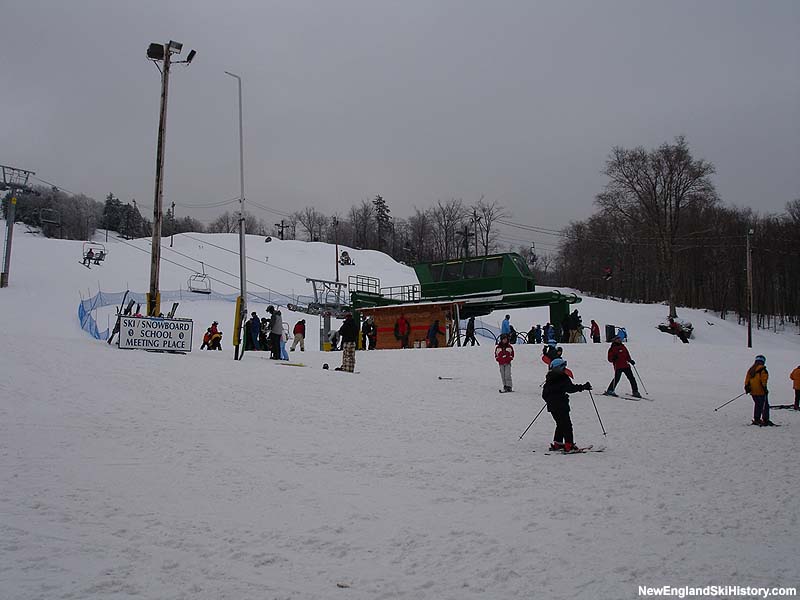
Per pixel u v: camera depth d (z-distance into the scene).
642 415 16.88
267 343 31.61
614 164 63.50
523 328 62.03
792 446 13.42
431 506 8.15
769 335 69.56
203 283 70.69
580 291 102.69
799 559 6.56
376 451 11.28
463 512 7.91
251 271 84.81
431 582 5.70
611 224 92.69
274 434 12.21
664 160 62.53
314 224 151.88
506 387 19.94
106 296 54.31
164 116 28.36
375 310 41.56
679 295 91.44
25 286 56.12
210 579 5.59
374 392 18.19
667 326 62.19
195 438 11.39
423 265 46.31
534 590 5.59
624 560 6.40
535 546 6.73
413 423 14.19
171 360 20.36
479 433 13.45
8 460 9.12
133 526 6.85
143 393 15.12
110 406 13.49
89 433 11.15
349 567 6.02
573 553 6.56
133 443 10.72
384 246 149.12
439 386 20.38
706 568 6.23
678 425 15.58
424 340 39.44
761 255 84.56
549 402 11.97
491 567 6.10
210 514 7.42
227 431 12.16
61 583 5.29
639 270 99.69
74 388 14.82
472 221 101.88
